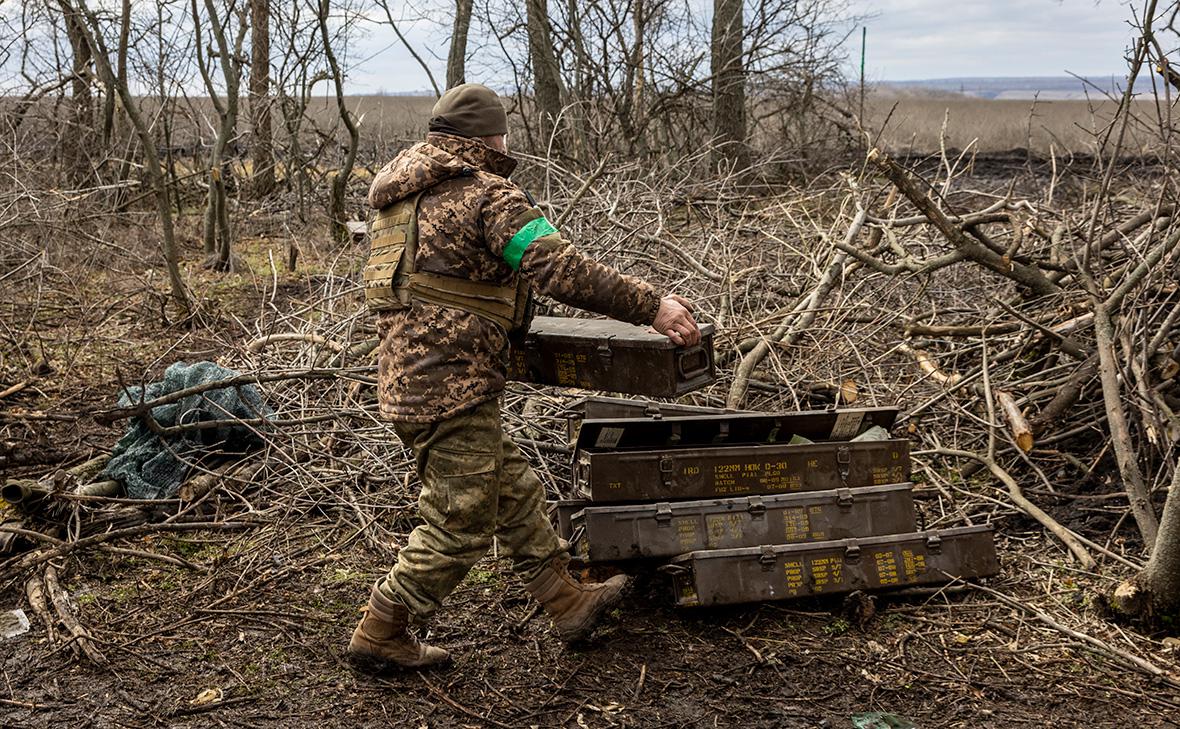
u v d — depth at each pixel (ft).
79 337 25.50
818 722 10.18
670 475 12.17
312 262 36.27
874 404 17.38
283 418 17.70
